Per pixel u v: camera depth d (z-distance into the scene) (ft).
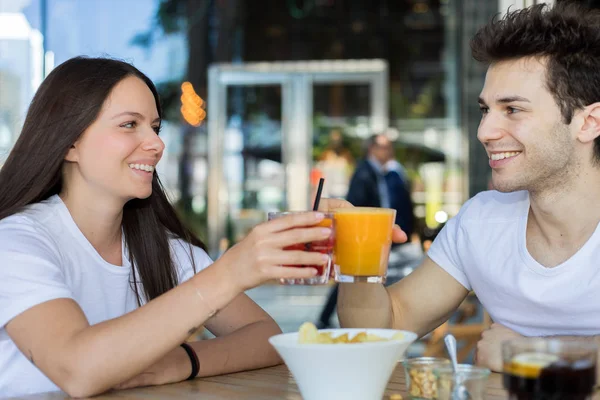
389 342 3.87
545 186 5.55
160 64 30.32
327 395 3.87
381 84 30.76
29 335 4.65
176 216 6.50
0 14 17.93
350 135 30.76
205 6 30.94
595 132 5.38
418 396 4.16
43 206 5.70
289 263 4.13
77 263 5.67
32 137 5.66
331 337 4.33
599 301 5.63
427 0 32.32
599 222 5.59
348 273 4.58
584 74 5.27
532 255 5.93
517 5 8.82
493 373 5.26
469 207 6.46
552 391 3.60
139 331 4.37
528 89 5.37
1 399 4.57
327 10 32.83
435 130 31.81
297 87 30.73
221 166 30.50
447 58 32.22
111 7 27.78
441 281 6.57
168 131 30.50
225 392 4.63
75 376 4.41
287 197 30.55
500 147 5.51
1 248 5.00
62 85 5.61
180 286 4.43
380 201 21.81
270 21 32.45
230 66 30.45
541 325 5.96
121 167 5.62
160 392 4.64
